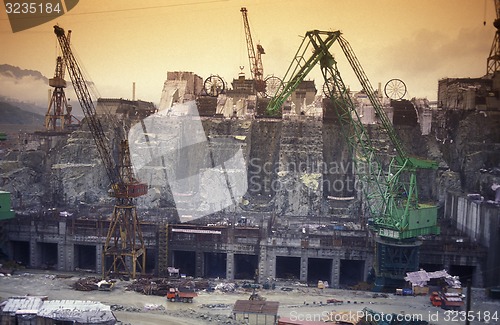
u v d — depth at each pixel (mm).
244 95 156000
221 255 126500
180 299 90812
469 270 112688
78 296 92938
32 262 122438
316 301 92938
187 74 153500
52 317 74875
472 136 139250
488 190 129375
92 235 118875
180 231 115188
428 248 110000
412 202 103938
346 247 110375
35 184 147000
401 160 103312
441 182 136625
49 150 152125
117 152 146750
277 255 112312
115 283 101062
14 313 75875
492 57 136375
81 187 144250
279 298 94625
